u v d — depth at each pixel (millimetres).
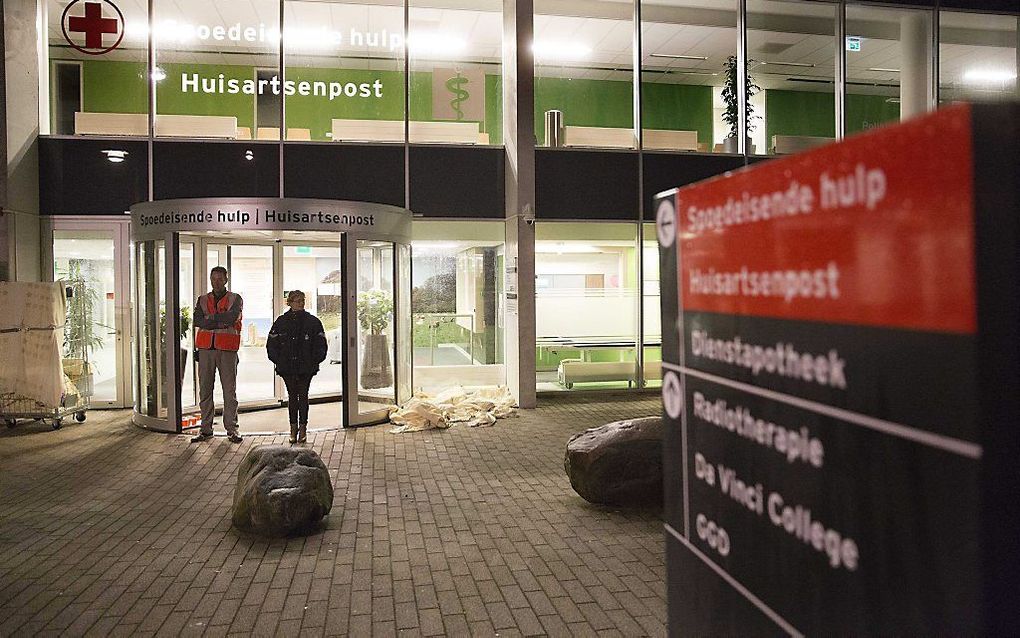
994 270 1080
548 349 12555
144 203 9539
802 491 1518
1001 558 1091
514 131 11867
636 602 4176
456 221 12375
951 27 13414
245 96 12375
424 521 5785
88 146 11523
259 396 11672
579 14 12938
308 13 12469
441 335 12430
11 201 10758
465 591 4375
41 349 9766
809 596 1501
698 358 1948
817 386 1461
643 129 12820
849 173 1345
